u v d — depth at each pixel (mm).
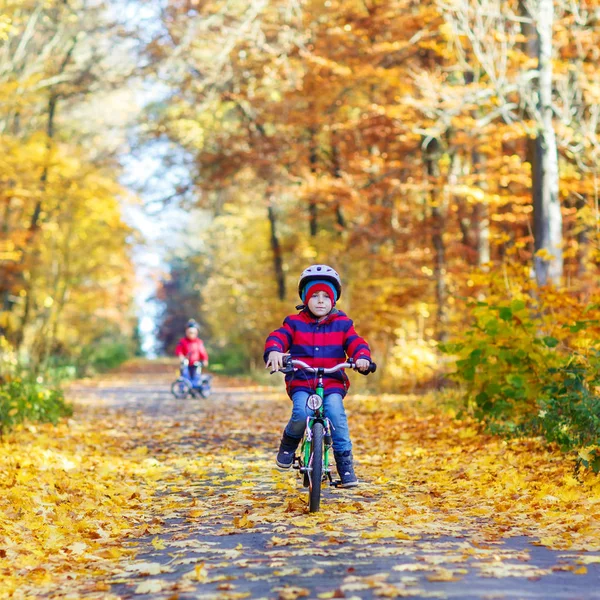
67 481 9438
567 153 19703
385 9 22719
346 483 7641
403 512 7574
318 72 24734
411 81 19797
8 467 10070
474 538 6445
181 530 7223
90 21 33000
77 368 43250
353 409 18781
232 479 9820
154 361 91188
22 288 34000
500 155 22641
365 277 29109
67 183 32812
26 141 32312
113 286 47781
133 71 30141
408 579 5145
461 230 25203
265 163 30969
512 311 12000
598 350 10109
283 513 7586
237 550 6238
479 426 12789
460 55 17578
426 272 26859
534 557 5828
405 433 13469
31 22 29094
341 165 27812
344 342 7738
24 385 16156
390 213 26422
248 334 45969
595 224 15398
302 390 7582
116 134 39125
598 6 17734
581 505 7465
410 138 24016
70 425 15898
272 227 41156
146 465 11273
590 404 9219
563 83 17500
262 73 28859
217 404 22531
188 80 31031
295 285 40875
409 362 23688
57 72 34938
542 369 11914
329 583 5141
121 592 5316
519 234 22797
